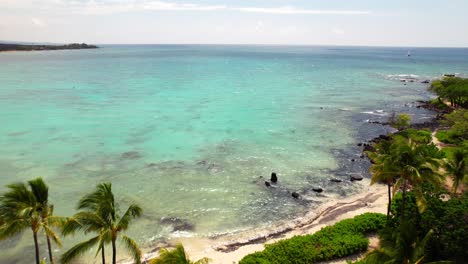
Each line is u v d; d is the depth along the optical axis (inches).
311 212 1343.5
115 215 805.9
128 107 3164.4
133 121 2659.9
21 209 754.2
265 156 1956.2
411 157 953.5
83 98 3570.4
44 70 6215.6
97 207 784.9
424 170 960.9
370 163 1872.5
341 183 1612.9
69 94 3789.4
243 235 1186.6
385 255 761.0
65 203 1369.3
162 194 1470.2
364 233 1124.5
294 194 1469.0
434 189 1101.1
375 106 3403.1
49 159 1843.0
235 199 1445.6
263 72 6574.8
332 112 3112.7
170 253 699.4
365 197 1457.9
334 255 1000.2
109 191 808.9
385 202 1398.9
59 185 1530.5
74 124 2541.8
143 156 1914.4
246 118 2829.7
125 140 2192.4
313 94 4077.3
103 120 2674.7
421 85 4904.0
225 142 2191.2
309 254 984.9
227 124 2625.5
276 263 940.0
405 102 3614.7
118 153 1955.0
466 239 901.8
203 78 5462.6
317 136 2364.7
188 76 5718.5
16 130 2359.7
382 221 1147.9
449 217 951.6
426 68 7844.5
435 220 962.1
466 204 1004.6
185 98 3676.2
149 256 1064.8
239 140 2239.2
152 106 3225.9
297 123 2704.2
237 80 5275.6
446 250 926.4
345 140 2285.9
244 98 3737.7
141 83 4763.8
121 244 1118.4
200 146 2103.8
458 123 2187.5
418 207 977.5
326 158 1943.9
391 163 975.6
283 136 2348.7
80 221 750.5
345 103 3540.8
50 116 2765.7
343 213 1316.4
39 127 2443.4
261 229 1226.6
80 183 1555.1
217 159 1892.2
